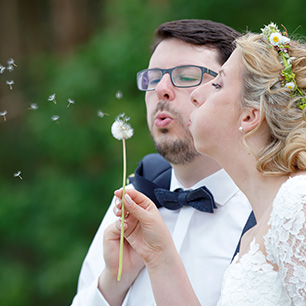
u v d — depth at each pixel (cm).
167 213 334
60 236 1013
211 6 998
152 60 329
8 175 1190
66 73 1074
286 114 234
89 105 1051
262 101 238
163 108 313
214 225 315
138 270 310
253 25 973
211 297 300
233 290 234
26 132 1201
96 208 1022
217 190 318
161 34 333
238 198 318
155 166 360
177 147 313
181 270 271
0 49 1328
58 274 971
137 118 988
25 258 1080
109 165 1026
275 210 223
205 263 308
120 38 1048
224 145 252
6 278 1045
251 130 243
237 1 990
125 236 278
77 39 1310
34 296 1050
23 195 1083
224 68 253
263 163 238
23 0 1355
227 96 249
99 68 1049
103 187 1026
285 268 216
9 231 1060
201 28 323
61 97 1053
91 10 1314
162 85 312
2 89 1255
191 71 313
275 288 226
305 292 212
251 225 294
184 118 310
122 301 316
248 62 245
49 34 1338
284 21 943
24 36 1344
